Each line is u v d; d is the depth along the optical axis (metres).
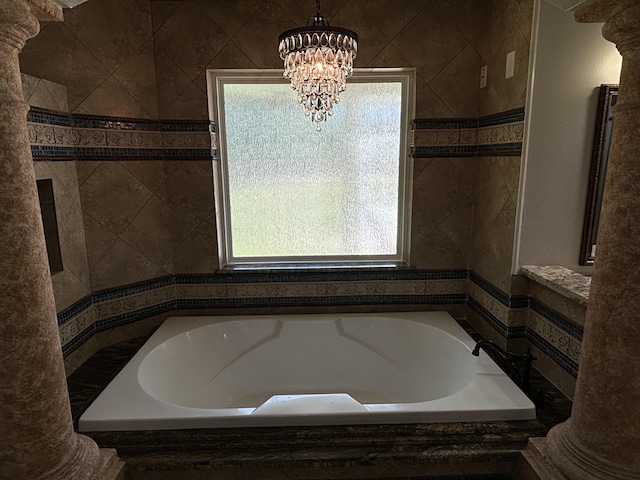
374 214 2.63
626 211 1.13
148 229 2.44
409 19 2.32
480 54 2.37
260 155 2.54
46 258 1.23
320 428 1.58
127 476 1.50
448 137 2.45
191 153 2.42
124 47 2.21
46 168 1.93
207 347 2.40
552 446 1.42
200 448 1.53
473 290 2.55
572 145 1.93
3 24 1.04
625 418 1.18
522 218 2.00
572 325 1.78
